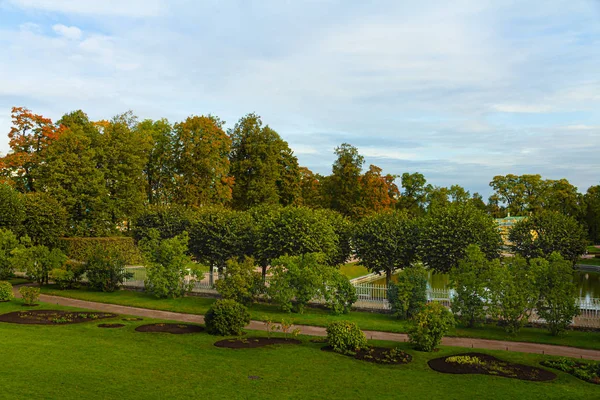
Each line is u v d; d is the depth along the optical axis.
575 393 14.45
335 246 33.47
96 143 52.72
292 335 21.09
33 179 49.16
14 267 34.81
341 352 18.25
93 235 47.94
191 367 15.60
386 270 34.06
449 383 15.05
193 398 12.89
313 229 31.66
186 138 53.69
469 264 24.81
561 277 22.95
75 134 48.31
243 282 27.58
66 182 45.78
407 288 25.72
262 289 28.25
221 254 34.25
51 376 13.73
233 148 61.47
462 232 32.16
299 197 65.69
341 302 27.09
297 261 27.36
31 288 27.14
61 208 42.16
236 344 18.78
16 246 35.16
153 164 60.47
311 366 16.36
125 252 45.09
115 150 51.34
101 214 47.88
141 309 27.67
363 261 34.22
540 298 23.05
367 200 61.69
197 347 18.19
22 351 16.25
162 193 62.00
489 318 24.86
